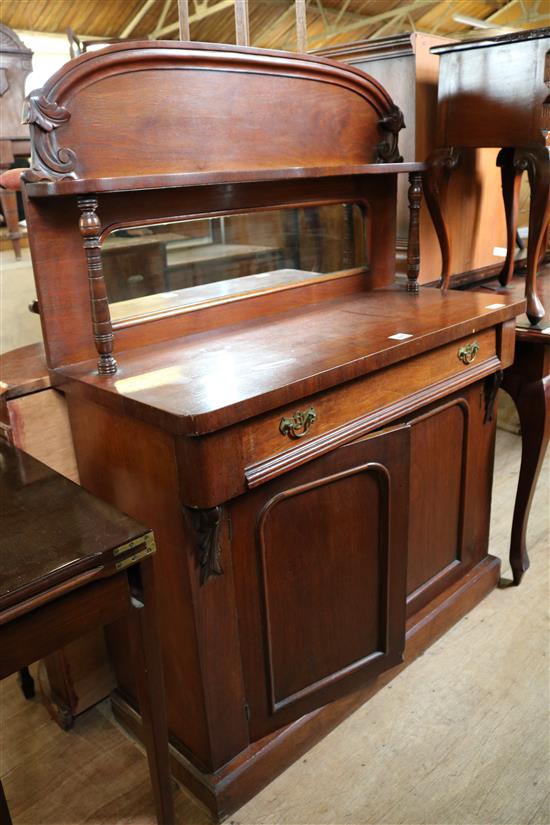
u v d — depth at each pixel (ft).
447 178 6.48
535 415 6.12
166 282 4.98
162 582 4.30
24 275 11.64
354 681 5.22
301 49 7.43
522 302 5.72
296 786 4.80
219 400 3.66
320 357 4.37
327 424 4.34
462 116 6.32
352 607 5.04
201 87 4.75
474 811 4.56
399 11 28.43
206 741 4.48
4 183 5.04
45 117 4.03
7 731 5.44
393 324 5.14
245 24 7.27
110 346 4.26
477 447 6.07
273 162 5.32
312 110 5.48
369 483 4.80
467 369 5.44
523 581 6.97
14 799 4.81
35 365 4.80
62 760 5.14
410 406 4.86
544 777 4.81
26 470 4.09
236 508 4.09
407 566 5.44
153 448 3.95
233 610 4.31
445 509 5.95
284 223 5.62
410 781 4.81
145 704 3.75
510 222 7.16
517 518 6.63
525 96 5.81
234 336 5.07
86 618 3.26
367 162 6.05
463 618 6.46
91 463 4.63
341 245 6.16
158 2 23.90
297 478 4.33
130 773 5.00
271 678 4.66
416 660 5.97
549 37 5.54
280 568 4.49
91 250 4.03
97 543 3.24
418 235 6.15
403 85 6.64
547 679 5.70
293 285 5.79
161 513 4.10
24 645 3.04
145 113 4.51
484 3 31.48
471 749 5.06
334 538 4.73
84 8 23.22
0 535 3.35
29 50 12.23
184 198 4.86
